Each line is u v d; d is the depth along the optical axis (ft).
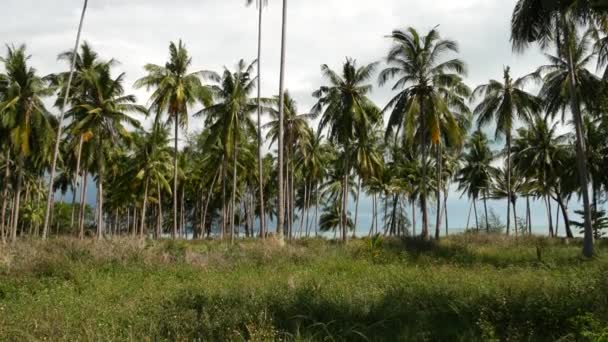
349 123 102.12
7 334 21.40
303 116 124.57
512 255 62.03
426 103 92.48
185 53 104.94
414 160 165.78
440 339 21.56
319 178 170.71
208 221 228.63
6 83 92.89
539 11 65.67
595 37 68.90
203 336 21.31
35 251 48.26
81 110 101.81
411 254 59.62
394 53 91.97
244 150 140.87
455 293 28.12
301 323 23.22
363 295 28.25
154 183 144.77
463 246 70.23
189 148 165.17
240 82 102.99
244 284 33.17
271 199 217.97
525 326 21.95
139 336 21.44
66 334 21.25
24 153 92.22
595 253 58.85
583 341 19.51
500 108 111.24
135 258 49.42
